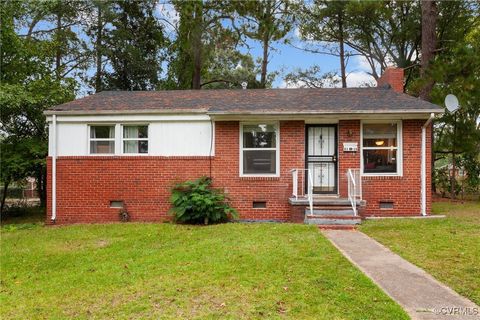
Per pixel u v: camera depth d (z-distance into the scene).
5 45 13.99
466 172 17.06
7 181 13.34
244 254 6.63
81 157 11.43
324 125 11.35
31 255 7.29
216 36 20.14
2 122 13.66
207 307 4.39
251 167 11.31
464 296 4.61
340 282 5.10
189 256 6.64
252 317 4.08
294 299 4.55
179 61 24.34
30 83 13.77
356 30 23.30
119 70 22.89
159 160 11.35
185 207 10.34
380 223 9.68
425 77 14.15
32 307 4.67
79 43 22.08
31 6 15.20
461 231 8.52
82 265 6.51
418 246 7.16
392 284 5.06
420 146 10.91
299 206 10.46
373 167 11.09
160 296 4.79
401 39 21.61
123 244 7.97
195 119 11.29
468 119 14.77
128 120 11.37
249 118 11.01
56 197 11.45
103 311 4.42
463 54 13.38
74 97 15.78
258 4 19.52
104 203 11.41
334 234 8.46
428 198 10.93
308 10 22.22
